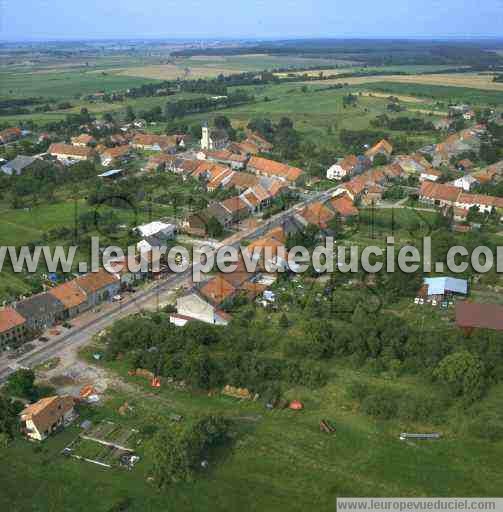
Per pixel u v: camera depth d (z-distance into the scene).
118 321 118.62
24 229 170.38
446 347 106.06
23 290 131.00
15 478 78.94
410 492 77.88
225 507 74.94
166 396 97.31
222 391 98.50
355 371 105.25
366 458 83.81
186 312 122.69
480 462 83.31
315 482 79.31
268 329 117.56
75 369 104.62
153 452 79.50
